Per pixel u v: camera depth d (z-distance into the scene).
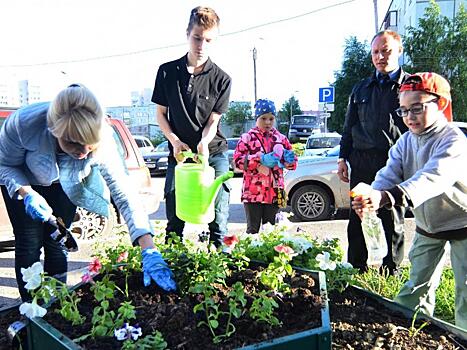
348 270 2.70
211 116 3.85
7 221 5.53
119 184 2.62
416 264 2.94
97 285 2.18
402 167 2.84
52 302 2.26
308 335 1.80
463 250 2.73
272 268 2.34
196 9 3.70
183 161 3.42
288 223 3.31
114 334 1.89
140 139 18.30
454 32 26.44
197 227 6.81
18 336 2.33
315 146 14.45
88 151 2.29
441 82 2.56
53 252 3.10
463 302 2.77
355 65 34.62
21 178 2.70
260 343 1.76
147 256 2.42
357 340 2.13
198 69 3.81
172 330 2.00
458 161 2.42
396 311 2.42
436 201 2.66
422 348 2.08
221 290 2.33
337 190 7.62
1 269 5.34
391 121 3.86
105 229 6.29
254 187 4.51
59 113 2.15
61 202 3.06
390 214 3.82
